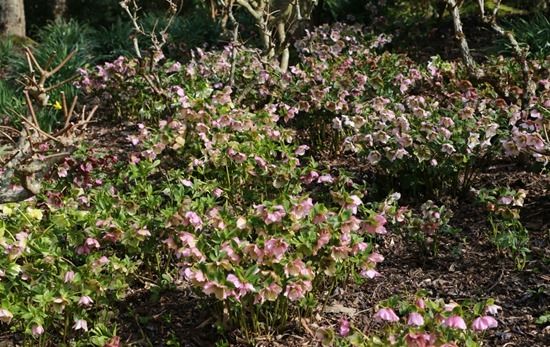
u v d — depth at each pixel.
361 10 10.54
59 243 3.45
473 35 9.29
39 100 3.36
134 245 3.29
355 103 5.06
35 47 10.18
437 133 4.27
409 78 5.68
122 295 3.21
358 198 3.32
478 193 4.01
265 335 3.25
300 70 5.81
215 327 3.35
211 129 4.40
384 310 2.68
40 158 3.35
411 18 9.78
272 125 4.61
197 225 3.25
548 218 4.20
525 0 9.66
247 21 10.30
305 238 3.04
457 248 3.92
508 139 4.27
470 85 5.14
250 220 3.12
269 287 2.88
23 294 3.08
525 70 5.30
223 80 6.31
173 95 5.84
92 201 3.86
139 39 10.02
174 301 3.56
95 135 6.48
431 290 3.64
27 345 3.19
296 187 4.02
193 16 11.15
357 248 3.12
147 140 4.54
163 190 3.84
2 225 3.21
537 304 3.45
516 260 3.78
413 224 3.84
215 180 4.02
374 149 4.41
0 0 10.48
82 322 2.99
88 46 9.66
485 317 2.62
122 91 6.68
